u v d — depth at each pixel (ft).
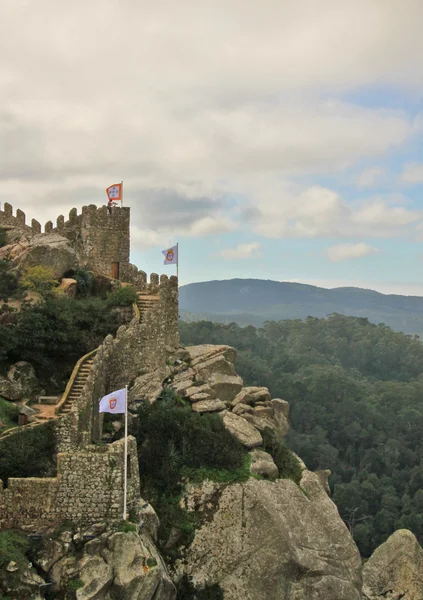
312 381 515.09
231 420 155.63
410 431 463.01
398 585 167.12
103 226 215.51
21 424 129.08
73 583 104.99
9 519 111.14
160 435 142.10
